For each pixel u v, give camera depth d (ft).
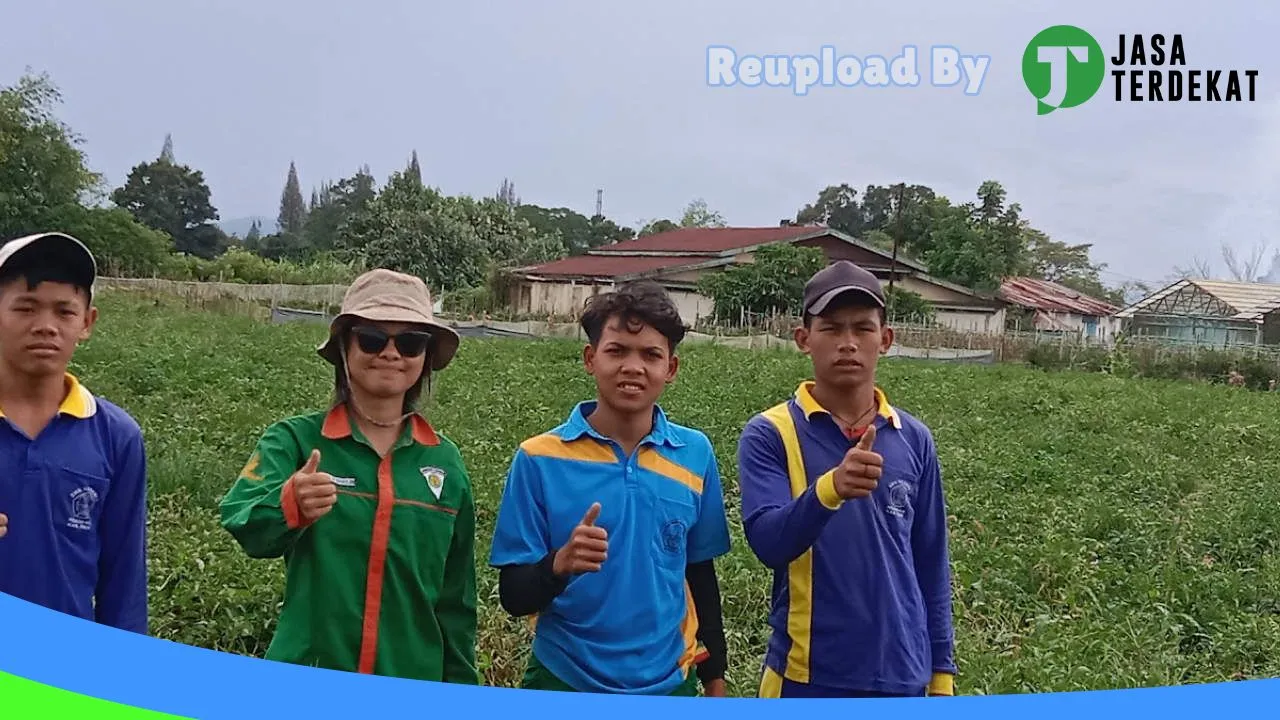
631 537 10.94
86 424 10.71
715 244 139.74
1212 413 61.36
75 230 135.03
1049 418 52.75
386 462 11.15
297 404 40.14
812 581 11.14
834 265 11.70
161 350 53.52
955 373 79.87
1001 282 155.43
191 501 25.09
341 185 239.91
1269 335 156.25
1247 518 30.22
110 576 11.01
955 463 35.65
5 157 131.23
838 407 11.64
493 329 103.14
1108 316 179.63
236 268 145.59
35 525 10.25
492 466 30.09
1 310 10.15
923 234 160.56
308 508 10.03
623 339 11.00
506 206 199.82
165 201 202.39
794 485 11.37
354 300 11.21
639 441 11.32
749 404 49.16
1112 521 28.94
